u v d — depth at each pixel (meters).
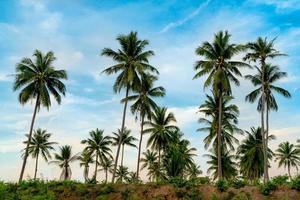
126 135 68.62
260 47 46.72
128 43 44.19
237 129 51.00
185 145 65.00
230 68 42.41
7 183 34.06
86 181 34.16
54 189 32.34
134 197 29.19
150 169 74.88
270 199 25.11
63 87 45.81
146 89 50.97
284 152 75.44
